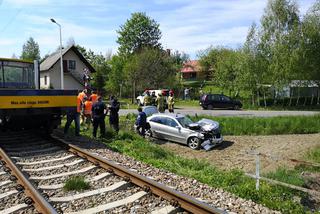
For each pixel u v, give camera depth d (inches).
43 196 248.2
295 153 649.6
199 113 1215.6
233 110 1439.5
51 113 478.9
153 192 259.4
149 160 413.1
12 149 417.1
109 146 469.4
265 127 888.9
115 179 296.4
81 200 250.5
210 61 2999.5
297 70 1588.3
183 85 2443.4
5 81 490.9
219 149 692.1
